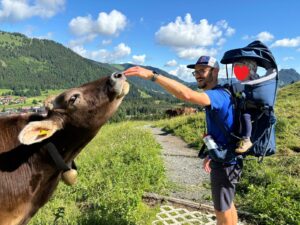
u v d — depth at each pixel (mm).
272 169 3836
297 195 3100
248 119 1707
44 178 1695
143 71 1646
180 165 4746
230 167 1845
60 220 2592
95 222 2580
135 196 2967
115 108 1702
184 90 1615
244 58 1739
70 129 1662
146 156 4621
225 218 1902
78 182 3463
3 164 1624
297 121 6059
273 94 1692
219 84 1816
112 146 5605
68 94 1644
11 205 1616
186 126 7785
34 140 1486
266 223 2709
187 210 3023
